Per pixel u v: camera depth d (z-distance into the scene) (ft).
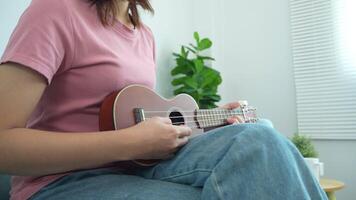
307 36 7.41
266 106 8.03
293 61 7.59
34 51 2.07
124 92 2.58
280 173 1.82
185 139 2.34
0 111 1.90
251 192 1.75
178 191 1.99
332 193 5.37
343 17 7.04
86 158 1.97
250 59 8.38
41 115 2.50
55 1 2.32
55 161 1.93
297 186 1.82
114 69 2.55
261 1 8.27
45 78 2.12
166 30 7.64
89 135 2.03
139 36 3.19
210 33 8.46
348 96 6.87
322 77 7.18
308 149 5.85
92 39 2.46
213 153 2.03
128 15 3.18
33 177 2.39
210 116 3.75
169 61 7.64
